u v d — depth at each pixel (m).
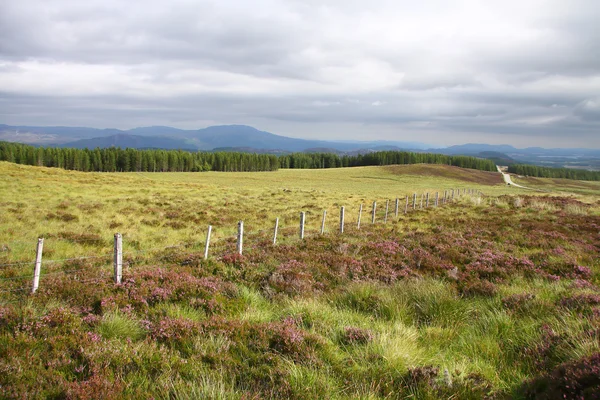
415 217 25.64
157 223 21.61
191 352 5.71
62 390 4.41
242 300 8.59
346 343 6.30
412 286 9.22
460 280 11.00
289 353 5.71
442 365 5.54
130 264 12.12
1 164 58.94
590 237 18.33
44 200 27.48
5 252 12.94
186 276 9.70
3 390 4.25
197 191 44.75
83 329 6.25
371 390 4.74
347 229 19.97
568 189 121.88
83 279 9.22
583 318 6.58
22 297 7.77
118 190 39.41
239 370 5.22
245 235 18.39
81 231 17.78
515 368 5.48
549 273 11.81
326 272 11.44
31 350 5.33
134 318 6.98
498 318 7.10
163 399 4.37
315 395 4.58
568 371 4.52
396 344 5.82
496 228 20.48
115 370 5.04
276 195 45.44
